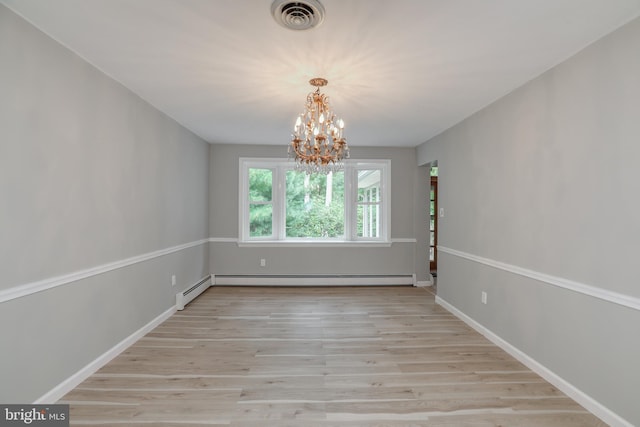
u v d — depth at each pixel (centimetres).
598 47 205
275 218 555
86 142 241
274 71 255
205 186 513
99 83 254
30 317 194
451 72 255
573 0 167
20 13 183
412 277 546
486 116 334
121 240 287
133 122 304
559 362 236
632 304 183
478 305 347
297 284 539
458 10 176
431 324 366
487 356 287
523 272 275
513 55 227
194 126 423
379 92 298
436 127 420
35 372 198
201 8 177
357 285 542
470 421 198
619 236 192
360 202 560
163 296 371
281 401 217
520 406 213
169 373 251
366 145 538
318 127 312
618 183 192
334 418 200
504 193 303
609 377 197
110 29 199
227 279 535
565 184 232
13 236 183
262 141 512
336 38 206
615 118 194
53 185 211
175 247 401
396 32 199
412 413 205
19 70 185
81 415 198
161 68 252
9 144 180
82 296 238
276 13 176
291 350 295
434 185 675
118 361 270
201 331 339
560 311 236
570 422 198
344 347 303
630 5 171
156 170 350
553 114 244
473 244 359
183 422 194
